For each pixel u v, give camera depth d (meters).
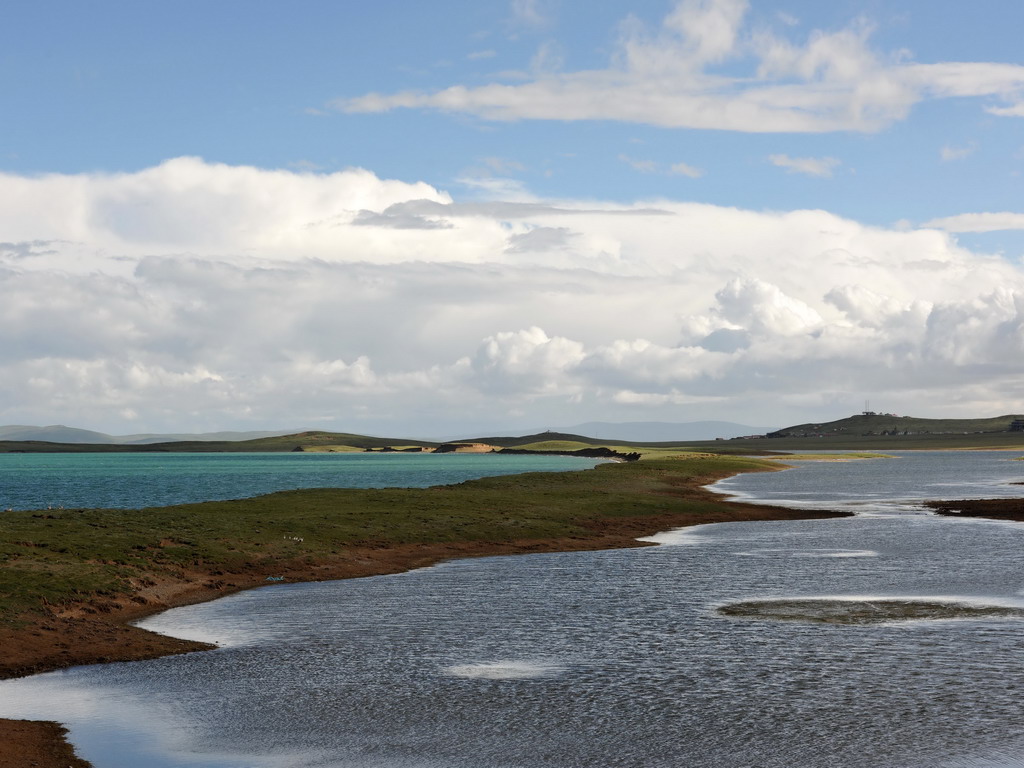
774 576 51.09
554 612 40.44
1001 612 39.56
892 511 97.88
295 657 32.38
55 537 52.41
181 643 34.59
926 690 27.50
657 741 23.41
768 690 27.62
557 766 21.92
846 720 24.78
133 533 56.72
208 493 144.50
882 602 42.28
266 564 53.88
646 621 38.19
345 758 22.58
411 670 30.39
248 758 22.62
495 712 25.86
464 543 66.06
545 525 74.38
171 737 24.11
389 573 54.12
